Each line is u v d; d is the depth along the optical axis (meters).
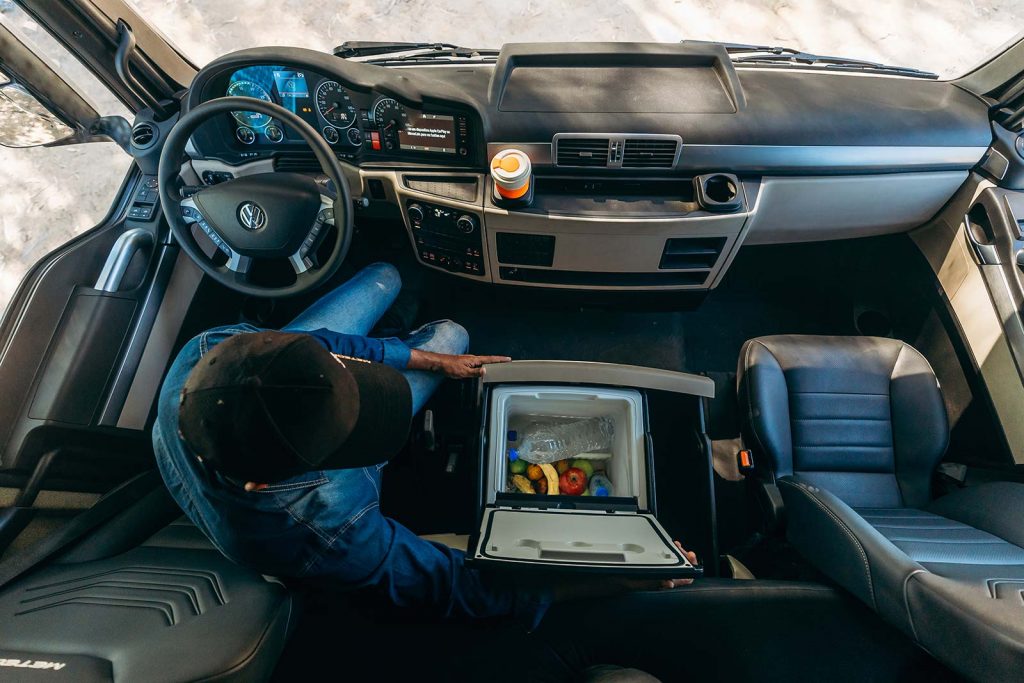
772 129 1.47
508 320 2.33
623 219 1.52
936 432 1.55
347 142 1.58
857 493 1.58
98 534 1.23
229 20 2.80
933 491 1.67
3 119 1.56
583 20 2.88
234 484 0.84
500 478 1.40
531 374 1.36
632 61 1.53
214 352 0.70
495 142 1.49
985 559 1.13
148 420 1.67
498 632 1.12
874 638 1.08
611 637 1.10
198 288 1.83
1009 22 2.85
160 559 1.15
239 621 0.94
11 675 0.78
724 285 2.43
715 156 1.48
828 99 1.53
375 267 1.83
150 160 1.68
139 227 1.72
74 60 1.56
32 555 1.10
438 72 1.61
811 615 1.10
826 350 1.64
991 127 1.55
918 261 1.95
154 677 0.79
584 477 1.61
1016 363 1.56
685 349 2.29
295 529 0.94
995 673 0.81
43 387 1.46
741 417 1.63
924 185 1.62
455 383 1.83
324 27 2.82
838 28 2.87
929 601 0.94
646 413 1.39
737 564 1.57
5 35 1.38
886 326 2.21
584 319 2.34
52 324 1.52
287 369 0.68
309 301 2.21
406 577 1.08
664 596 1.12
